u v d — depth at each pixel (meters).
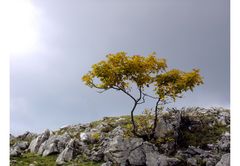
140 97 32.91
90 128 40.00
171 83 33.03
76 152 32.28
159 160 29.27
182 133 34.72
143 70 32.03
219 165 27.55
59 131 41.34
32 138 39.66
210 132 35.84
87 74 32.47
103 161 30.75
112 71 31.89
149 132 33.72
